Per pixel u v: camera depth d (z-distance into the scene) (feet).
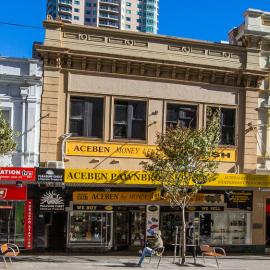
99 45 74.23
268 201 80.64
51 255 67.77
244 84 80.43
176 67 76.28
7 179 65.41
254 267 60.54
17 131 64.03
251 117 80.23
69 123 72.33
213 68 78.13
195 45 79.10
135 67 75.00
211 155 62.75
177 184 60.90
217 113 71.46
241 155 79.71
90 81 73.41
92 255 69.56
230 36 91.97
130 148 74.28
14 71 70.69
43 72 71.41
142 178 70.28
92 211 72.28
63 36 72.95
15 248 68.49
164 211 76.02
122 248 74.64
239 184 74.33
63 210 70.08
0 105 69.41
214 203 77.05
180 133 61.67
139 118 75.61
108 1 479.82
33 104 70.74
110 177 69.26
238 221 79.51
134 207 74.74
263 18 82.58
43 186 69.51
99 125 73.77
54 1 472.44
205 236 77.66
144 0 508.12
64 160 71.31
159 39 77.15
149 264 60.54
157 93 76.02
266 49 82.89
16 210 69.62
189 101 77.41
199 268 57.82
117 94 74.28
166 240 76.07
